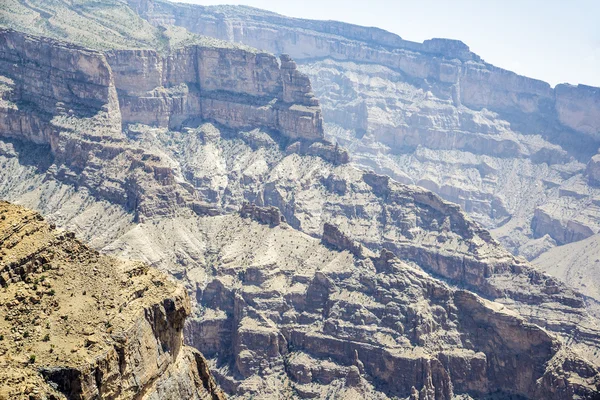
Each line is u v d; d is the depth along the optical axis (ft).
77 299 299.38
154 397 314.35
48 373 261.03
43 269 301.43
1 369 252.01
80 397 264.93
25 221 308.40
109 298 309.63
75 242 323.98
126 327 298.56
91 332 285.84
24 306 281.13
